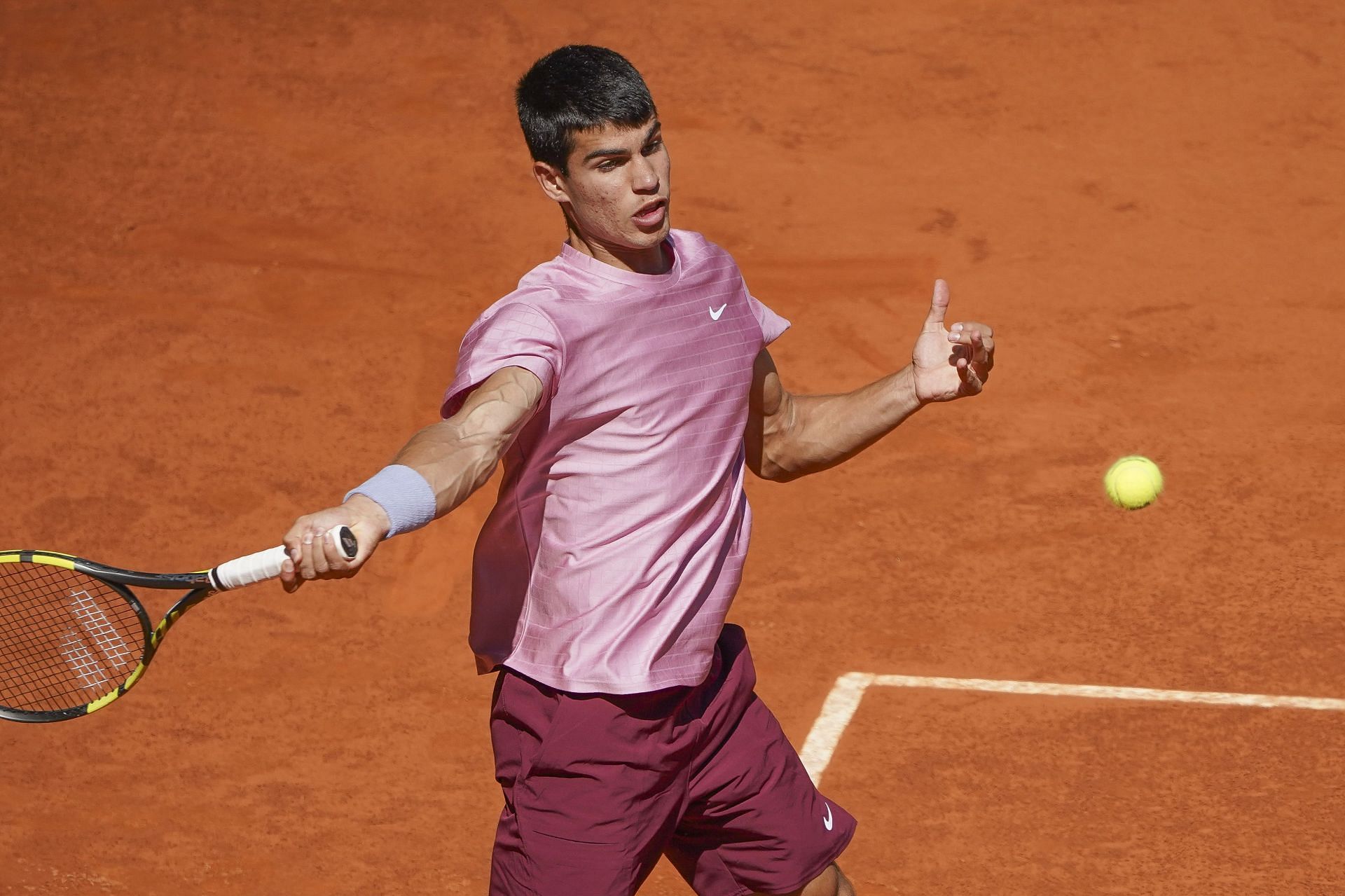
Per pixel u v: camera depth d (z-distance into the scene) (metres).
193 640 25.47
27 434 32.62
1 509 29.95
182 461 31.56
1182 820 20.20
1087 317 36.12
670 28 52.12
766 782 14.21
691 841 14.84
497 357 12.07
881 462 30.48
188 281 39.06
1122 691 23.19
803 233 40.41
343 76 49.81
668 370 12.72
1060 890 18.97
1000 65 48.84
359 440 32.28
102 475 31.09
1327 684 23.19
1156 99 46.62
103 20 53.59
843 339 35.62
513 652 13.45
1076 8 52.12
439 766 22.16
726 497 13.54
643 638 13.02
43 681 21.28
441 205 42.75
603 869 13.47
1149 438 31.11
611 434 12.66
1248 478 29.50
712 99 47.59
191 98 48.62
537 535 13.13
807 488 29.61
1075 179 42.62
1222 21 51.00
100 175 44.53
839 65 49.34
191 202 43.06
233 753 22.56
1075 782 21.08
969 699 23.11
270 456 31.69
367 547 10.62
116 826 20.92
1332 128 44.84
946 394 14.28
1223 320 35.81
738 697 14.12
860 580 26.59
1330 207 40.91
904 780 21.27
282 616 26.17
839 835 14.77
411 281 38.91
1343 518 28.06
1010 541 27.66
